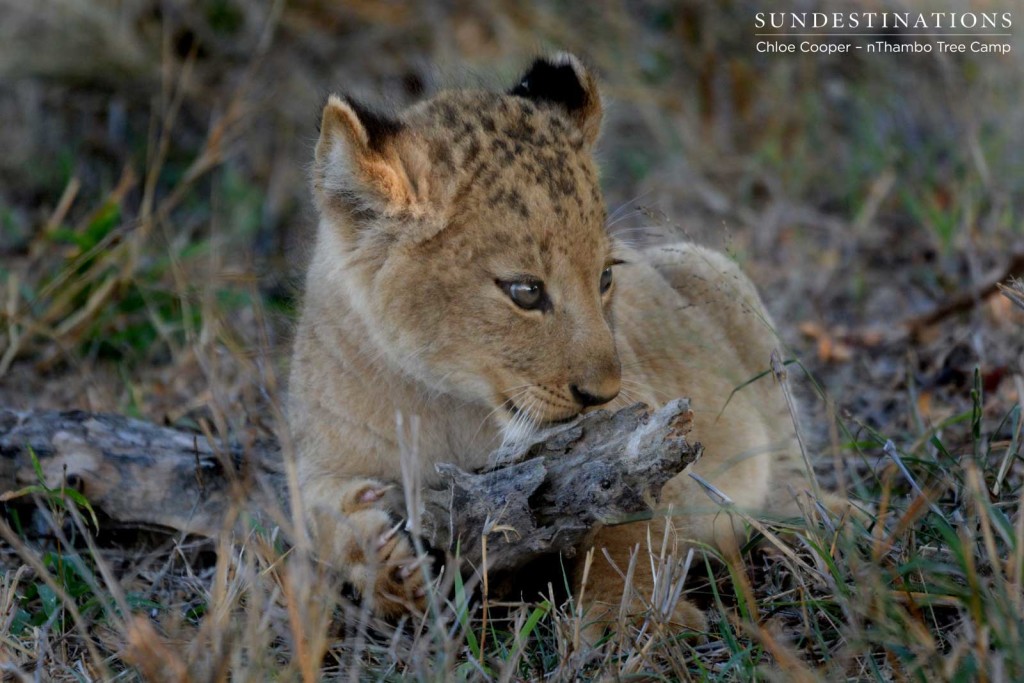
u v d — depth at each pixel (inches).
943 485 357.1
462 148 352.8
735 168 726.5
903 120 711.1
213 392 433.4
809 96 742.5
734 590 361.1
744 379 443.8
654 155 754.8
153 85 754.2
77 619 306.0
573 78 396.8
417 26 791.7
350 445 371.9
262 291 592.1
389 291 354.3
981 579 300.5
